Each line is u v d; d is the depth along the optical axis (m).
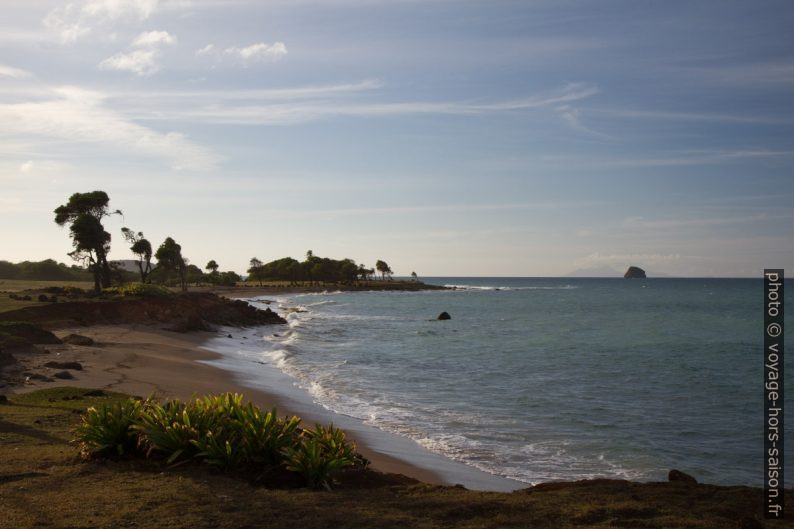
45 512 6.27
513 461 14.00
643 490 7.55
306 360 32.19
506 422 18.11
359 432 15.77
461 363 33.00
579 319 75.12
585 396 23.09
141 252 76.31
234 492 7.14
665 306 106.88
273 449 8.18
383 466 12.59
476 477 12.41
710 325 65.00
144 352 28.48
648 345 44.31
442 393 22.94
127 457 8.49
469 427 17.27
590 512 6.49
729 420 19.22
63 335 32.62
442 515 6.47
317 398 20.64
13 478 7.50
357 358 33.94
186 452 8.38
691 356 37.66
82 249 61.06
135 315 42.78
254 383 22.72
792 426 18.41
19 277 134.62
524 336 51.78
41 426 10.71
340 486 7.86
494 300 131.88
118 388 17.52
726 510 6.64
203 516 6.23
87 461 8.33
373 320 70.25
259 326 56.53
